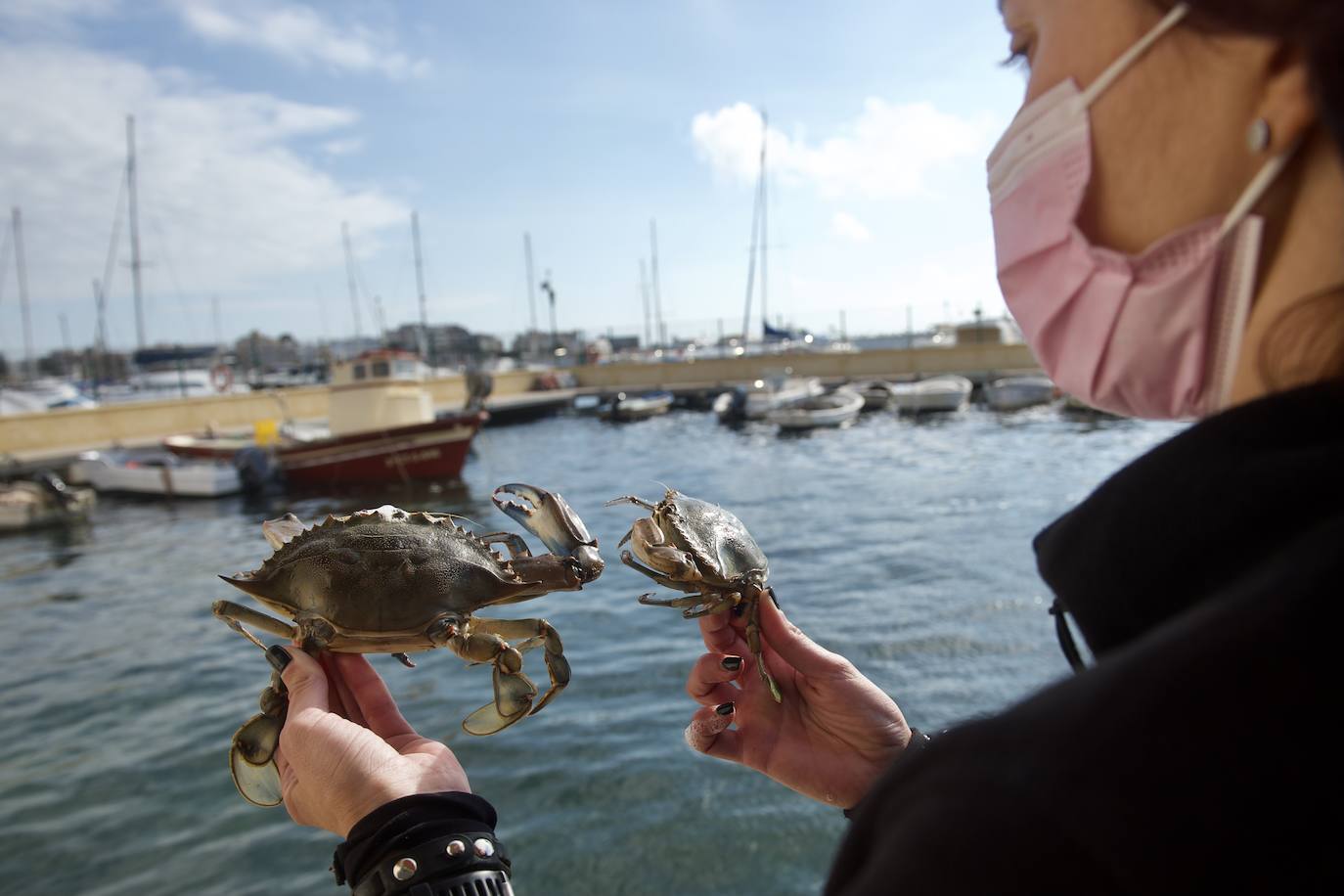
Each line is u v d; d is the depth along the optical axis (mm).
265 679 10734
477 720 2139
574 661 10383
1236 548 625
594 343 67875
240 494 25922
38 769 8633
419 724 8938
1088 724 581
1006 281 1051
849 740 1917
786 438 32031
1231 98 759
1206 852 518
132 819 7598
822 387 42469
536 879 6453
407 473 26047
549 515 2371
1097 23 868
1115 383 932
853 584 12961
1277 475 605
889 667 9586
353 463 26094
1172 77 800
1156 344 856
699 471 25812
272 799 1864
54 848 7195
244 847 7055
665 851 6656
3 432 29016
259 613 2117
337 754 1517
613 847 6730
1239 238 765
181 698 10281
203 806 7742
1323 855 498
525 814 7234
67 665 11656
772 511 19266
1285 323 713
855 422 34812
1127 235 871
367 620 1994
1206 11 683
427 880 1333
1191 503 660
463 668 10297
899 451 27203
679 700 9133
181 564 17797
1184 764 532
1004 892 569
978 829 596
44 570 17953
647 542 2166
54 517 23125
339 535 2145
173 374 58094
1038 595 11758
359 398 27562
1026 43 1029
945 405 35219
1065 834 560
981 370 41719
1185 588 660
